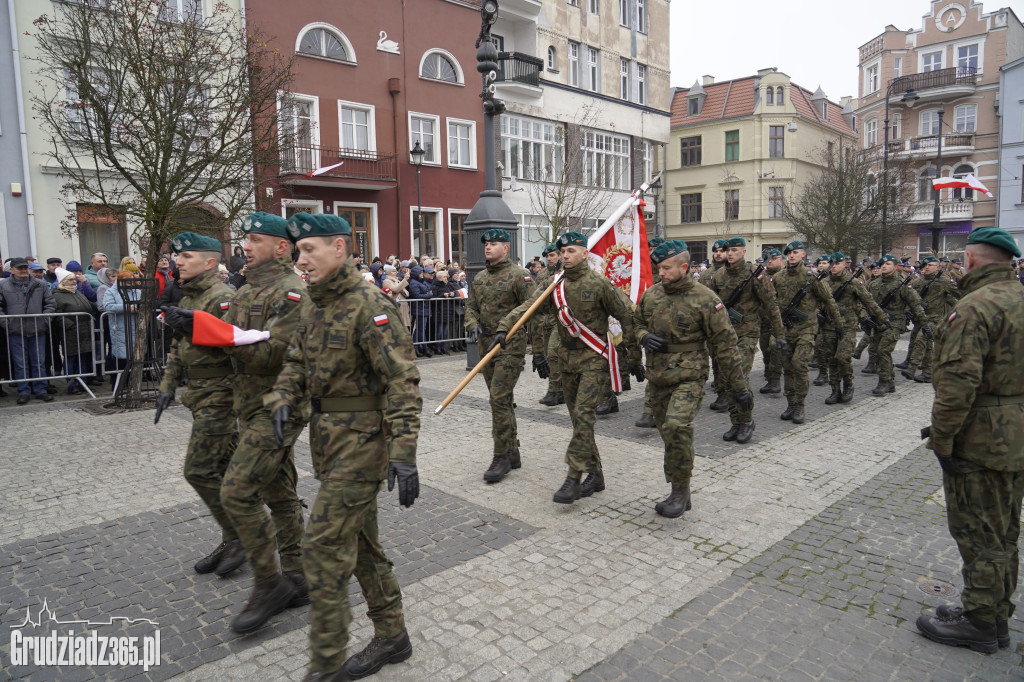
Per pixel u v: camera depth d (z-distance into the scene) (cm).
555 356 541
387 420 267
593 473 525
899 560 413
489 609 354
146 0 852
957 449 312
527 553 422
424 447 670
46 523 475
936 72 4119
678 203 4306
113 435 719
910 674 298
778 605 359
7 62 1398
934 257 1120
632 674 298
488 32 1091
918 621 332
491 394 571
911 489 547
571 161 2614
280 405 276
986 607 311
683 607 357
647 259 618
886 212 2806
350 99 2039
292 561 360
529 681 293
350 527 270
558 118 2867
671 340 485
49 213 1468
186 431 736
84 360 983
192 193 909
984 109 4016
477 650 316
